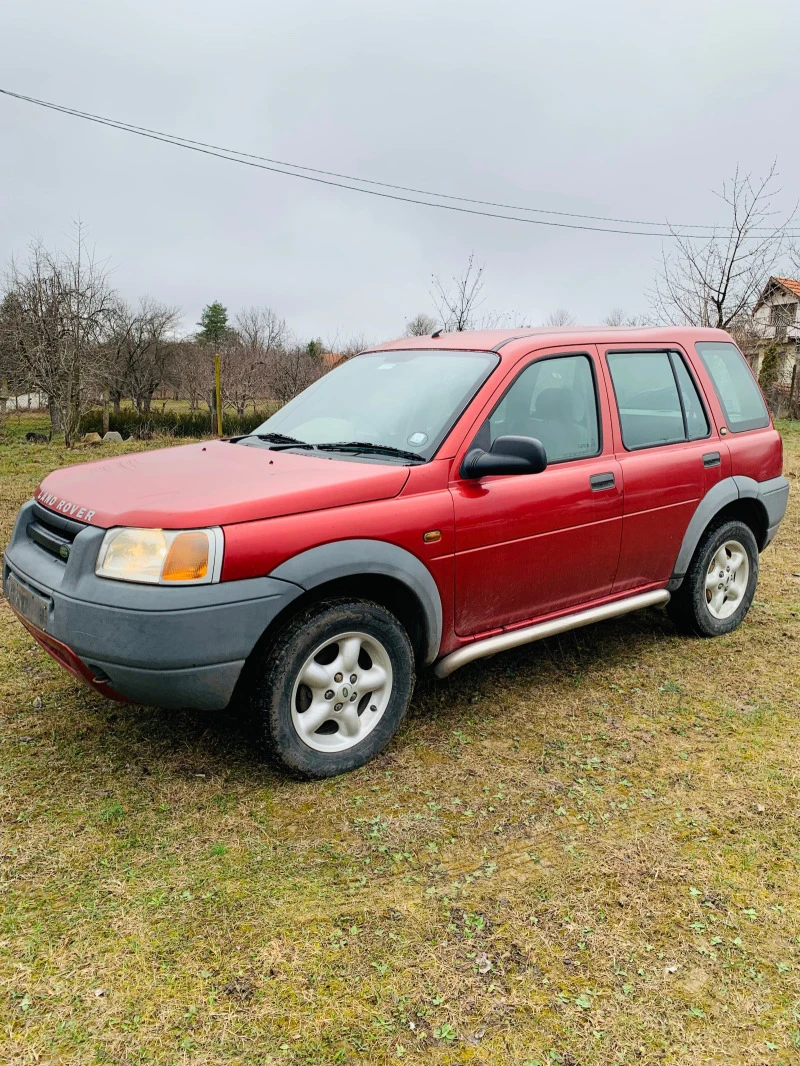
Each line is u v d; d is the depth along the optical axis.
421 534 3.08
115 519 2.71
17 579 3.07
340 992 2.01
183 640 2.58
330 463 3.19
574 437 3.73
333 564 2.83
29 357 19.73
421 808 2.84
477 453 3.27
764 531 4.80
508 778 3.05
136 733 3.34
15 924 2.21
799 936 2.23
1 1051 1.81
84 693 3.72
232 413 25.62
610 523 3.78
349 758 3.05
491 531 3.30
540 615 3.67
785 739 3.39
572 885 2.43
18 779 2.96
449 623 3.29
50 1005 1.94
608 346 3.97
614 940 2.20
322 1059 1.82
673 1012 1.97
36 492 3.40
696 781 3.04
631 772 3.11
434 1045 1.87
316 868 2.49
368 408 3.67
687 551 4.25
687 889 2.42
